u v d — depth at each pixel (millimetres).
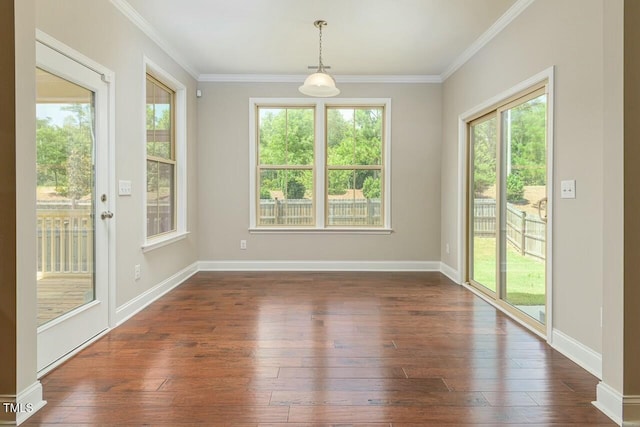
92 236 3027
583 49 2537
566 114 2727
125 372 2420
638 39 1883
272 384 2271
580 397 2137
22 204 1913
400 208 5629
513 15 3434
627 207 1899
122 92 3391
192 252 5355
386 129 5598
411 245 5656
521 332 3156
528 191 3350
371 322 3389
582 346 2559
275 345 2863
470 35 4047
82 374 2393
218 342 2920
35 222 2006
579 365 2543
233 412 1979
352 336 3049
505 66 3609
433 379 2346
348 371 2445
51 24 2477
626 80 1887
